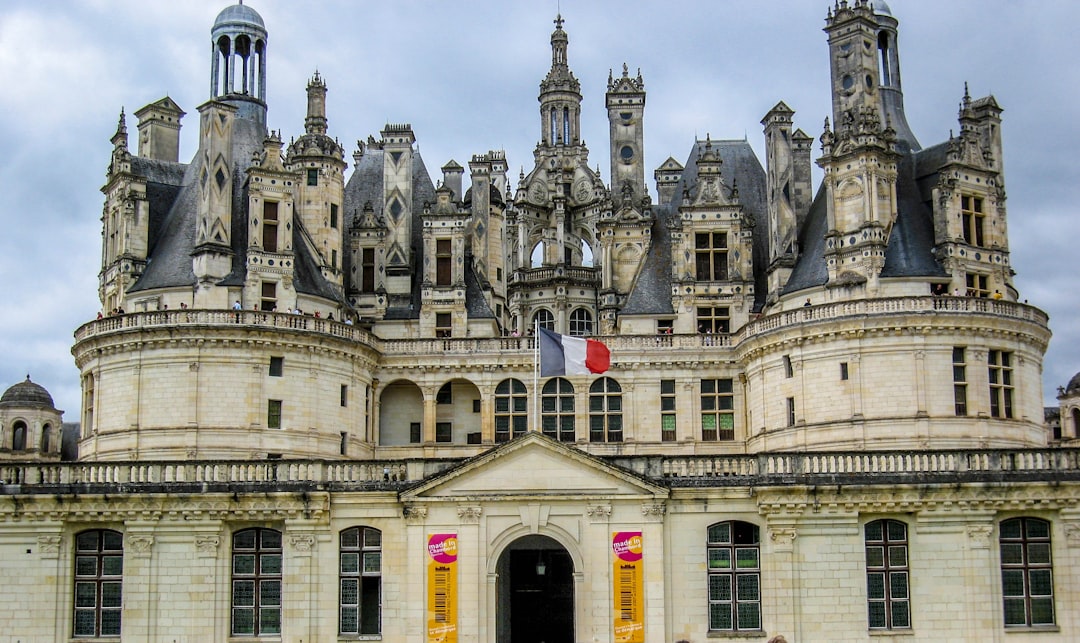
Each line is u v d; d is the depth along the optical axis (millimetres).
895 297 63812
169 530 53250
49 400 106062
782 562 51875
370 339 70750
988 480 51875
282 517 53250
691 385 72375
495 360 73062
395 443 74188
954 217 66750
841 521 52188
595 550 52562
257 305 66812
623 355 72250
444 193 77062
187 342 64625
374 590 53219
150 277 68312
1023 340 65688
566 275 92250
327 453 66750
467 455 72562
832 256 67562
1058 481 51750
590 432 72562
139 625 52594
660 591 52094
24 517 53344
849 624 51562
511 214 99562
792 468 53000
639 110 82750
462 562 52688
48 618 52812
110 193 71688
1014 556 52625
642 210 77875
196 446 63938
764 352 68562
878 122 67938
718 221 74812
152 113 75125
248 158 72250
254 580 53594
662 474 53500
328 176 73625
